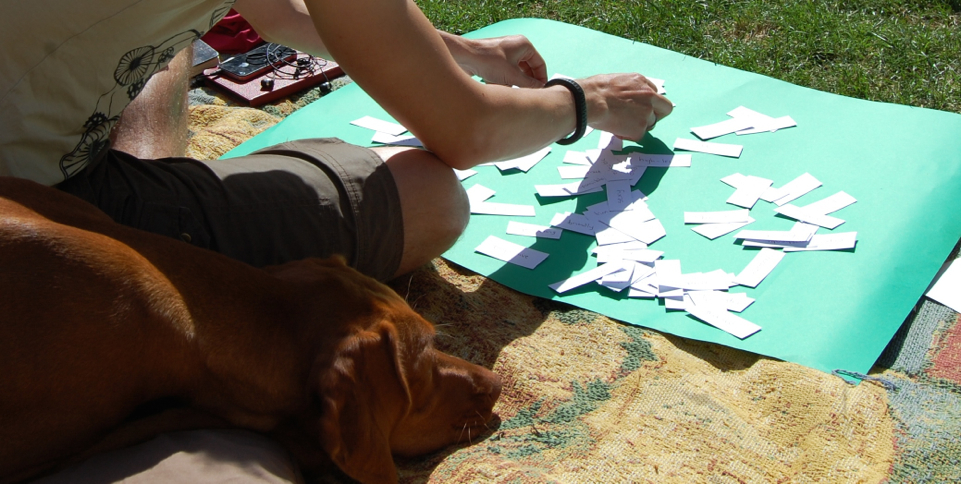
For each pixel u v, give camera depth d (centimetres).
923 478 165
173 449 130
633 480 165
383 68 193
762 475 168
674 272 236
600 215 264
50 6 149
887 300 215
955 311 213
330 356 140
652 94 278
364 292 156
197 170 194
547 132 237
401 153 221
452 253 255
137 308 129
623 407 189
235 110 340
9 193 137
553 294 233
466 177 293
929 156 267
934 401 186
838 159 274
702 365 204
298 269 162
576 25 386
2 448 122
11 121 155
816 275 227
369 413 140
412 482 165
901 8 377
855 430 177
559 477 165
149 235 143
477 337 215
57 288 123
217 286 141
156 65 179
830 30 364
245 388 141
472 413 178
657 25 383
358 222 206
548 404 191
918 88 323
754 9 386
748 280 229
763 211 256
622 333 216
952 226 237
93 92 164
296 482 142
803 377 192
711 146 291
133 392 132
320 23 192
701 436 179
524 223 266
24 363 119
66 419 126
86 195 175
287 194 198
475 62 271
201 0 172
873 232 239
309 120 328
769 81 323
